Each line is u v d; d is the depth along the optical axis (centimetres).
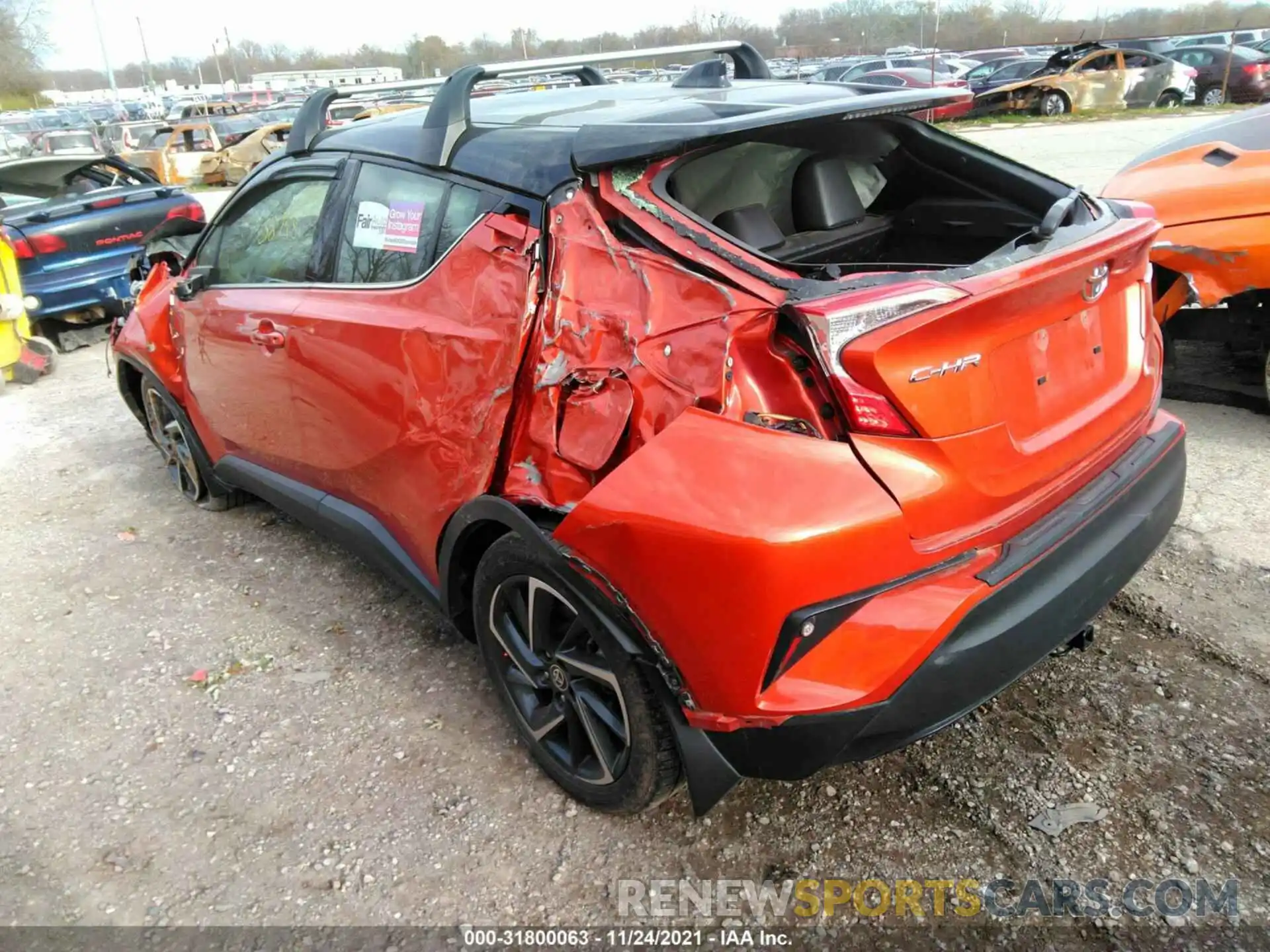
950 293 192
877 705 190
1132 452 260
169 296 421
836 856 235
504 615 262
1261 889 215
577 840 246
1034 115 2261
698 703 205
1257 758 251
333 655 334
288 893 235
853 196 314
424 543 290
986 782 252
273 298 337
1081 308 232
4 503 486
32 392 689
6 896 238
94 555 421
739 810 251
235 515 458
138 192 812
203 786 273
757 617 187
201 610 369
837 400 191
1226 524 366
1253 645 295
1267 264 416
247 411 368
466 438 256
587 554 211
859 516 187
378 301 288
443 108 279
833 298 190
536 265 237
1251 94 2214
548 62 302
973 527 208
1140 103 2238
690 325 204
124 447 562
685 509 192
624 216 224
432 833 251
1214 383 514
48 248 745
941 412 196
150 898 235
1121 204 279
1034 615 205
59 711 311
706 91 294
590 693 240
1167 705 273
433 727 293
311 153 336
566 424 228
